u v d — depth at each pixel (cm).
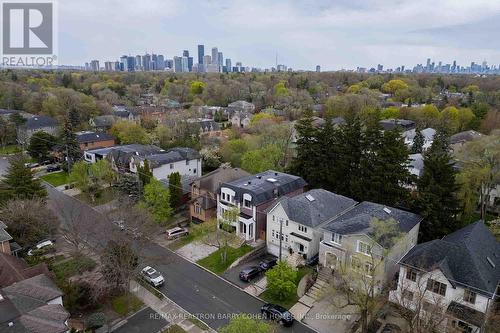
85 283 3478
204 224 4625
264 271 4112
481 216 5128
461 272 3103
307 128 5762
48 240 4619
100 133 8950
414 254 3356
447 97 14100
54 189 6594
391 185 4859
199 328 3250
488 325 2908
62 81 17150
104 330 3212
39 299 3039
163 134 8519
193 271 4166
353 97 11875
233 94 16212
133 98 16312
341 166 5425
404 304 3052
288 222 4341
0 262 3509
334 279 3481
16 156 6594
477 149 5047
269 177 5338
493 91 15738
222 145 7900
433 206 4275
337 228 3878
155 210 5016
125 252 3622
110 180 6362
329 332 3216
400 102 14600
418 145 7994
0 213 4650
